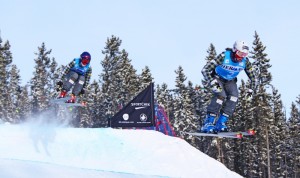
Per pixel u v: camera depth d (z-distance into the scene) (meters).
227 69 11.08
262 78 58.28
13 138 12.27
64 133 13.40
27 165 9.21
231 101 11.34
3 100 74.81
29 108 77.56
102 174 10.59
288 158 87.06
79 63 16.30
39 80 79.06
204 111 68.75
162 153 13.34
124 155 12.83
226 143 67.12
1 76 76.38
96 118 76.25
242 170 71.62
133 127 21.66
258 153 66.50
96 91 82.31
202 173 12.95
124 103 73.25
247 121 61.41
